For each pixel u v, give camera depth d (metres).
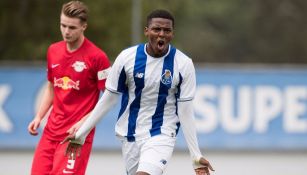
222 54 114.81
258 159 44.09
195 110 46.47
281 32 115.00
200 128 46.41
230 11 118.44
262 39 115.88
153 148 20.11
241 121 46.53
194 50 111.81
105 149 46.25
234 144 46.44
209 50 113.06
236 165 41.06
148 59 20.11
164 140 20.25
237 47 115.81
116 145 46.25
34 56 75.62
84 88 21.97
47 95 22.78
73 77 21.91
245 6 118.75
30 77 46.62
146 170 19.75
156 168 19.84
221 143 46.44
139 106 20.45
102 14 76.19
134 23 60.28
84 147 21.89
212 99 46.47
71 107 21.98
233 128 46.47
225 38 115.81
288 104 46.59
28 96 46.62
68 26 21.45
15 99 46.59
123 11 76.94
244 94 46.56
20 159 42.78
